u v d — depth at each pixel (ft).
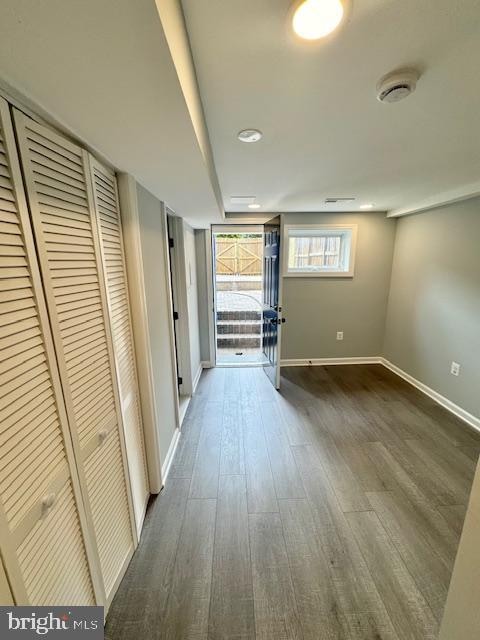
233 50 2.65
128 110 2.52
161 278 6.37
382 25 2.40
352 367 12.53
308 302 12.30
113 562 3.91
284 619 3.74
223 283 21.04
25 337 2.37
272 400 9.63
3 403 2.13
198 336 11.98
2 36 1.60
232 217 11.56
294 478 6.16
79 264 3.20
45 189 2.65
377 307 12.50
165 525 5.09
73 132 2.95
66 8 1.44
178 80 2.10
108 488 3.79
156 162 3.85
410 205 9.91
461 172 6.47
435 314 9.57
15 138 2.31
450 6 2.25
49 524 2.63
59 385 2.80
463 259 8.42
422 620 3.72
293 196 8.71
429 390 9.88
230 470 6.42
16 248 2.31
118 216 4.40
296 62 2.84
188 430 7.97
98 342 3.59
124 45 1.73
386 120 4.07
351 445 7.27
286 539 4.81
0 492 2.08
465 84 3.22
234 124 4.14
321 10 2.23
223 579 4.20
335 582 4.16
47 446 2.61
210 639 3.54
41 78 2.03
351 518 5.20
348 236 11.91
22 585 2.26
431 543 4.74
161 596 3.99
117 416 4.08
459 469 6.40
